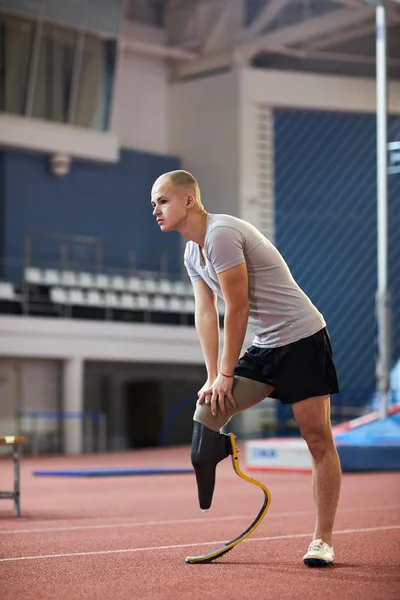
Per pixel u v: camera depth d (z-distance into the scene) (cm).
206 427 449
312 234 2878
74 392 2291
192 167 2853
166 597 374
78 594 383
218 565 461
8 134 2455
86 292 2436
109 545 545
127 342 2383
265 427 2591
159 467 1608
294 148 2911
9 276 2458
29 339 2219
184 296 2639
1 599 373
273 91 2775
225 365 444
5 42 2453
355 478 1195
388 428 1375
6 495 746
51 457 2119
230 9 2812
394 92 2839
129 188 2733
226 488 1070
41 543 556
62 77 2544
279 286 447
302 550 514
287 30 2727
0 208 2483
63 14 2500
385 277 1446
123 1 2600
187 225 450
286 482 1147
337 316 2839
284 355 445
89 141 2586
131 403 2473
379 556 487
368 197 2894
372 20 2639
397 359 2736
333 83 2817
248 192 2741
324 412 453
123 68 2845
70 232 2600
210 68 2862
